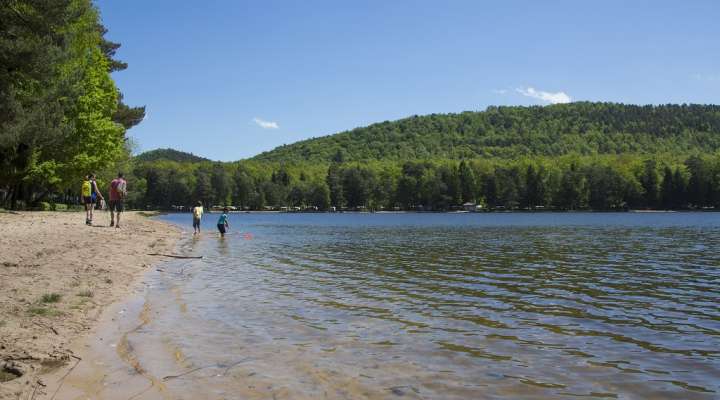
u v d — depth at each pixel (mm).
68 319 9680
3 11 26203
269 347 8438
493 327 9930
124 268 16625
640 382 6996
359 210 168625
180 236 35031
